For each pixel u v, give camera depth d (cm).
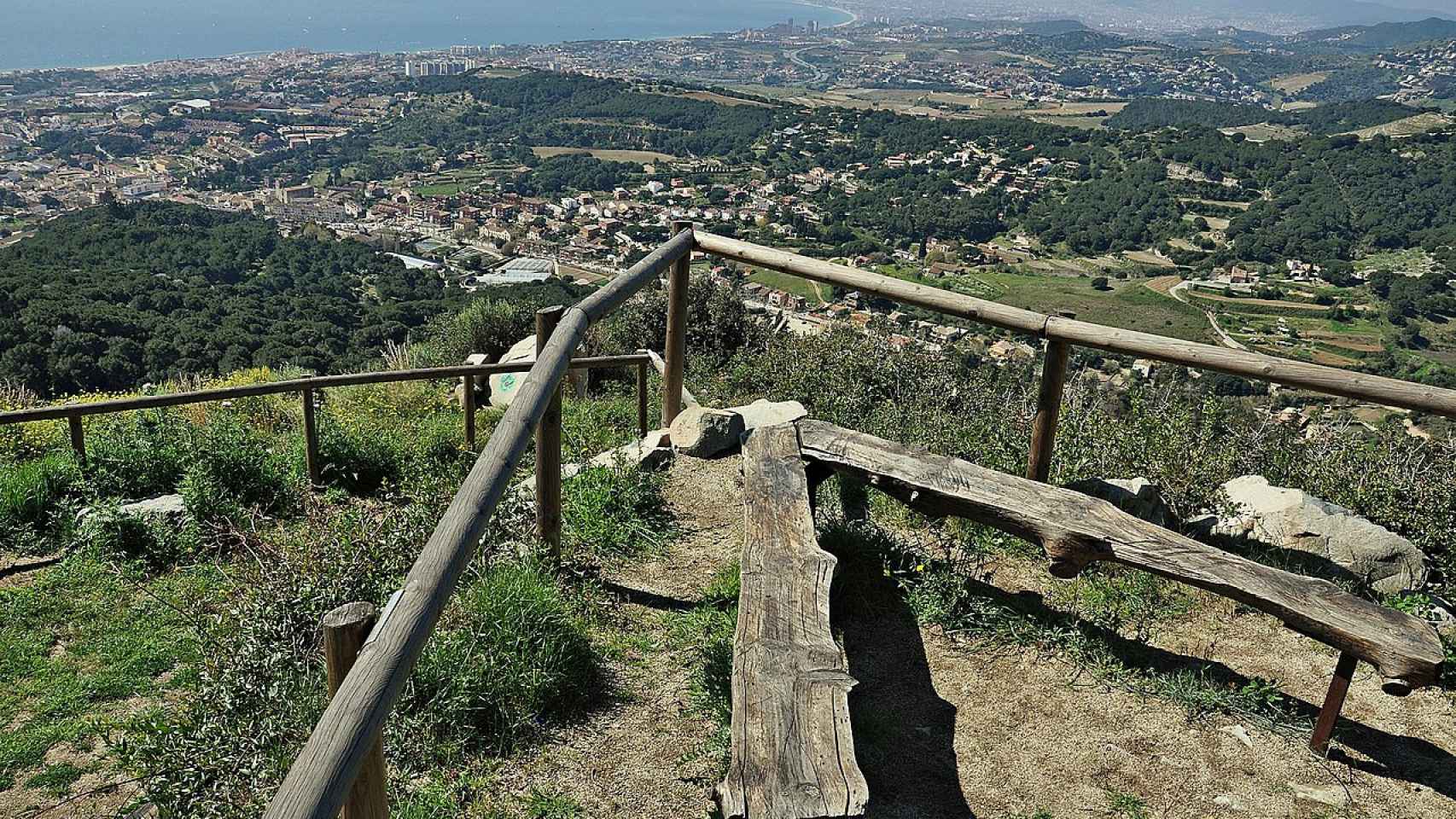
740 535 451
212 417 716
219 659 329
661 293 1188
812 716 235
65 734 347
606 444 656
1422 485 490
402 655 178
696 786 278
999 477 363
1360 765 291
